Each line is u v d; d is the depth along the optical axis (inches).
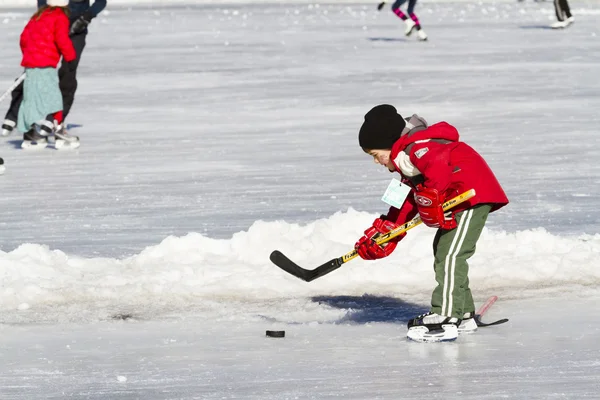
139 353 510.9
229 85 1859.0
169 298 618.8
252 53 2452.0
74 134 1371.8
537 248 701.3
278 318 580.7
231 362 493.0
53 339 538.9
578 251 687.1
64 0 1266.0
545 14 3969.0
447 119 1407.5
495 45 2561.5
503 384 450.9
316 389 447.8
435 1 5187.0
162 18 3907.5
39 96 1247.5
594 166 1069.1
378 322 573.9
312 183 1011.9
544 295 617.9
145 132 1374.3
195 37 2967.5
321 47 2581.2
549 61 2149.4
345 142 1258.6
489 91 1688.0
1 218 879.7
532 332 542.3
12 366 489.7
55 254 702.5
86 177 1072.2
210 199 944.3
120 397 440.1
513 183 987.9
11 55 2405.3
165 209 904.9
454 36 2874.0
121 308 600.4
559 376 462.3
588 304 597.9
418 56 2311.8
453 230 523.5
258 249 703.1
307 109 1545.3
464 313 545.3
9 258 676.1
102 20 3796.8
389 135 519.5
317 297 627.2
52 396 442.9
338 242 701.9
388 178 1033.5
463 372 470.9
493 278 649.0
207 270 663.1
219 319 578.6
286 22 3619.6
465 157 521.0
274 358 499.8
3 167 1094.4
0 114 1552.7
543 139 1240.2
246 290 636.1
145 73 2078.0
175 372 477.4
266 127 1391.5
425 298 621.6
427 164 503.2
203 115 1514.5
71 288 627.8
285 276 654.5
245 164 1126.4
